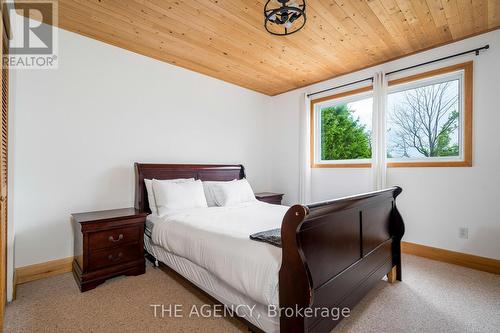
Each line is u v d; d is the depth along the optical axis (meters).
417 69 2.95
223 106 3.87
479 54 2.53
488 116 2.47
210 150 3.69
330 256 1.42
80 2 2.03
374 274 1.91
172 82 3.26
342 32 2.49
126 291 2.06
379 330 1.56
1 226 1.47
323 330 1.32
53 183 2.37
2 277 1.49
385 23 2.34
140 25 2.37
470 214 2.57
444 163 2.73
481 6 2.09
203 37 2.59
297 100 4.23
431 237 2.80
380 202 2.06
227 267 1.52
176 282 2.22
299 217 1.16
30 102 2.25
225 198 3.08
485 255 2.47
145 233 2.71
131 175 2.88
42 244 2.31
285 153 4.40
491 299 1.92
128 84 2.87
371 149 3.34
